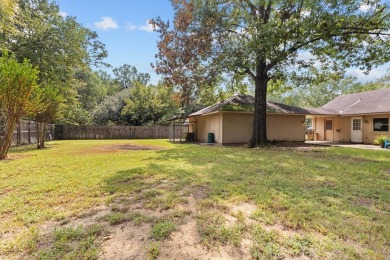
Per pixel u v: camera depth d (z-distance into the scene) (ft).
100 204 11.02
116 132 77.66
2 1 32.76
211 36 38.14
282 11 33.91
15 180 15.42
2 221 9.27
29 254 6.97
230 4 37.81
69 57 49.90
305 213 9.79
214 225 8.66
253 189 13.08
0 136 25.71
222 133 46.83
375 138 46.70
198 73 41.27
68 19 48.19
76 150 34.76
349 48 32.89
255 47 32.32
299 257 6.81
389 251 7.16
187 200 11.38
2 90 24.50
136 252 7.03
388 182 15.08
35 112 30.60
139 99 87.66
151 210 10.22
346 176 16.67
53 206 10.81
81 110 82.23
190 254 6.93
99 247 7.28
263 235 7.95
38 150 34.88
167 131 81.30
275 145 43.21
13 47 43.34
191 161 23.02
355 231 8.32
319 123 61.93
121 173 17.29
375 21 29.35
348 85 97.91
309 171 18.22
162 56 42.22
